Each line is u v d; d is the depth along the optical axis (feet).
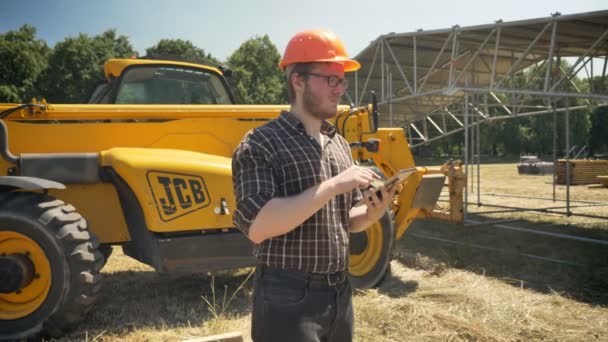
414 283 17.01
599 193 46.06
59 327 11.65
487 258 20.52
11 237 11.66
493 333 12.26
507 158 172.04
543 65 40.22
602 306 14.49
